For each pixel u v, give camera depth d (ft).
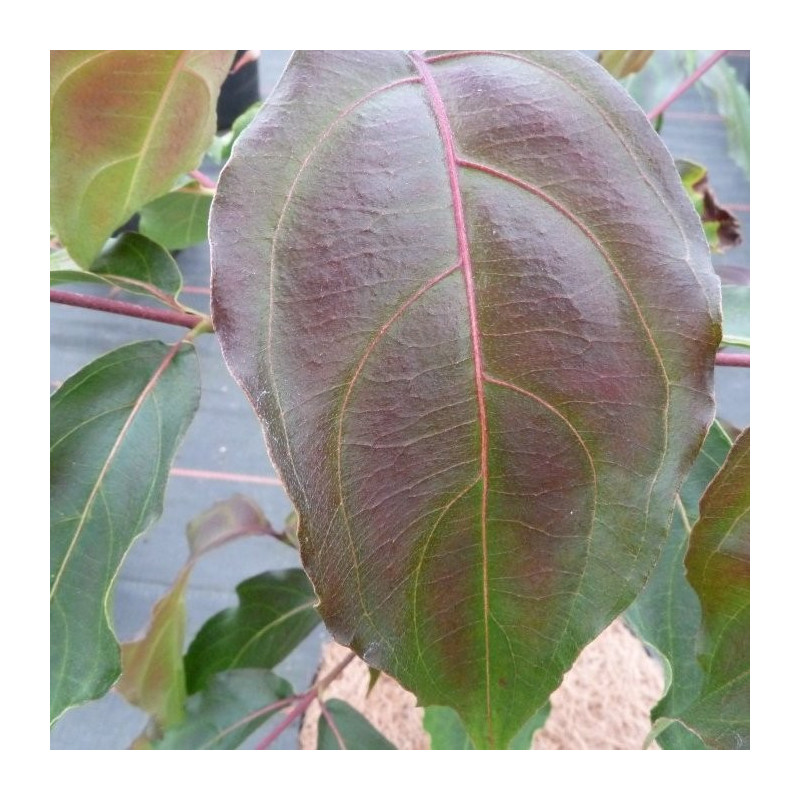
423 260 0.39
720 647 0.49
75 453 0.60
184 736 0.79
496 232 0.39
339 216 0.38
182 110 0.57
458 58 0.42
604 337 0.39
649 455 0.39
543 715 0.79
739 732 0.49
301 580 0.89
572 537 0.40
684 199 0.40
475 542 0.40
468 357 0.39
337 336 0.38
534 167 0.40
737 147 1.12
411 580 0.40
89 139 0.56
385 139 0.40
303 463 0.37
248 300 0.37
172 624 0.79
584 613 0.40
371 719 1.17
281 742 1.10
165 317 0.65
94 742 1.11
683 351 0.39
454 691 0.41
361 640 0.39
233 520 0.90
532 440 0.39
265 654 0.88
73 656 0.56
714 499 0.47
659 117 0.88
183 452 1.45
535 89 0.41
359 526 0.38
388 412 0.38
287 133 0.39
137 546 1.38
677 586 0.60
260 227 0.38
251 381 0.36
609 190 0.39
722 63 1.14
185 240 0.93
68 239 0.62
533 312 0.39
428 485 0.39
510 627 0.41
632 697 1.18
